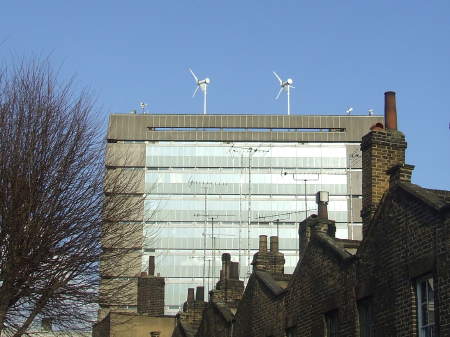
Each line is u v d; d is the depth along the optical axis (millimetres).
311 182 129750
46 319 27125
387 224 21922
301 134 132000
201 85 136500
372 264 22656
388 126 24812
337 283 24766
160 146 131750
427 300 19953
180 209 129125
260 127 133500
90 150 27797
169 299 125750
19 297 26094
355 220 127812
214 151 131750
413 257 20453
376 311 22203
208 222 128875
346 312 23969
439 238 19297
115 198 28406
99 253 27312
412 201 20672
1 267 25641
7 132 26234
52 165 26422
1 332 25625
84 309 27469
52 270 26250
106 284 28016
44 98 27297
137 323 49469
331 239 26188
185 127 133375
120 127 132875
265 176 130250
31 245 25672
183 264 127125
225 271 39875
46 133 26641
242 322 33562
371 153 24172
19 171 25781
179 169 131000
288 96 136500
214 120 133250
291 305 28375
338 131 133000
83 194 27031
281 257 33906
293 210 128250
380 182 24000
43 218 25891
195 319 45062
